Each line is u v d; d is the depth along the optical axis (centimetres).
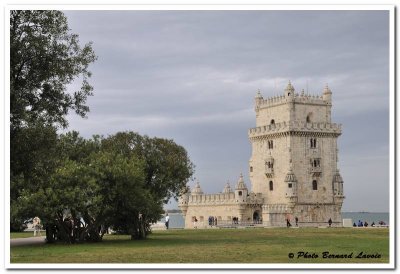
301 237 7844
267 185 14475
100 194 6775
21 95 5228
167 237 8312
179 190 8800
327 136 14312
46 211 6444
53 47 5431
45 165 5672
